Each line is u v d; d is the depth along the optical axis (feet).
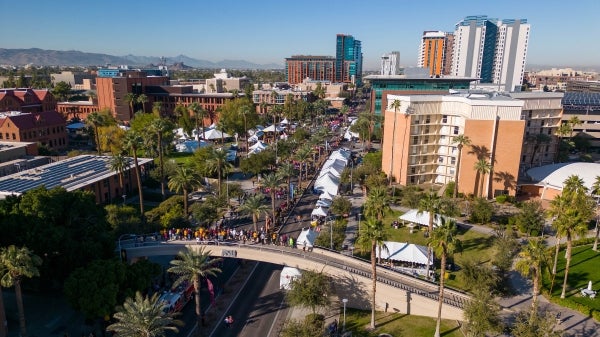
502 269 210.38
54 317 182.50
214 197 293.43
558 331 147.54
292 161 435.53
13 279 149.38
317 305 180.45
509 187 323.57
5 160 355.77
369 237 167.32
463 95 359.25
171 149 474.49
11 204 206.49
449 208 273.13
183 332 176.14
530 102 372.58
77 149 512.63
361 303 194.18
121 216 247.29
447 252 159.33
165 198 335.88
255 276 226.58
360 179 360.48
